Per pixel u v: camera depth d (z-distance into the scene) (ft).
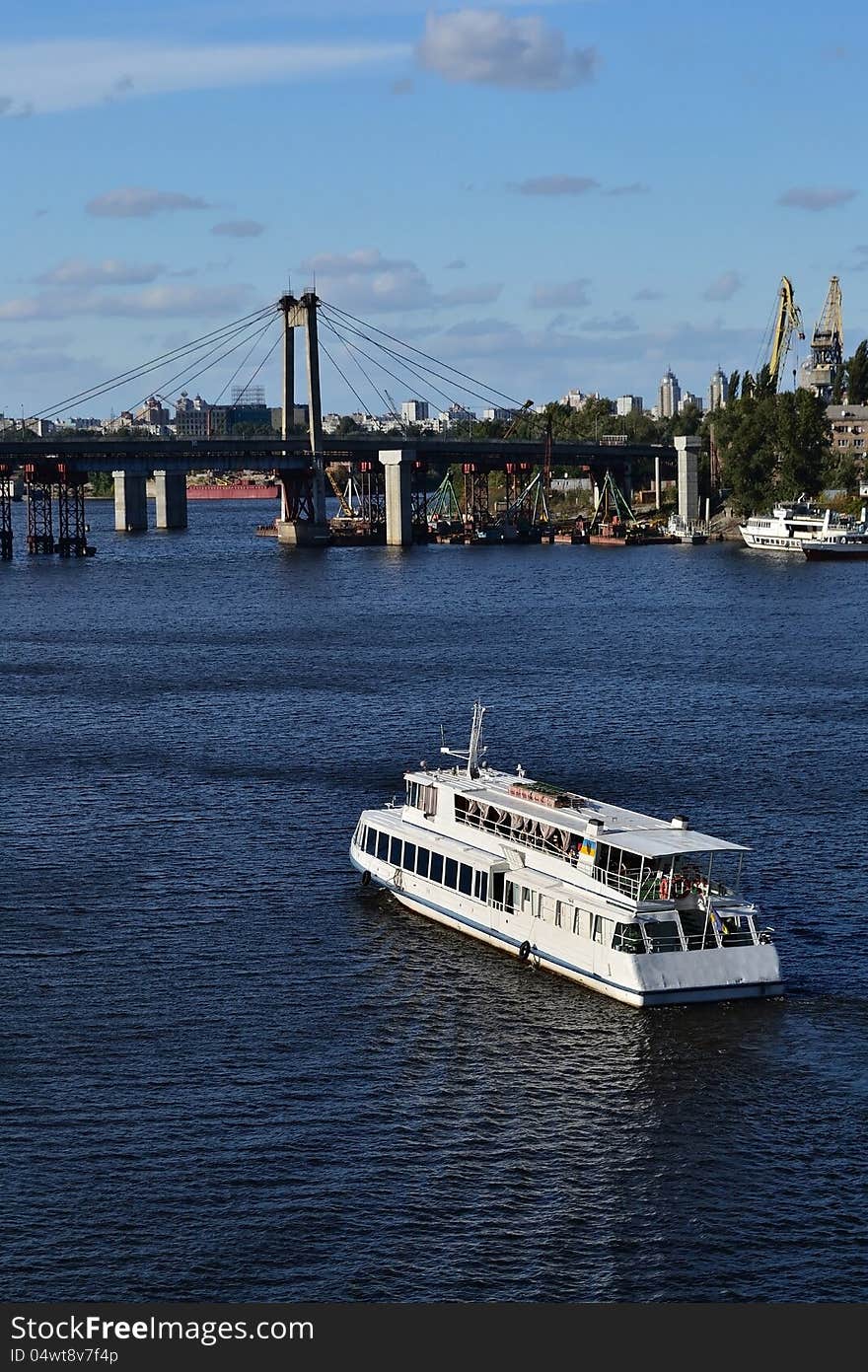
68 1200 219.61
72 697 608.60
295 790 442.09
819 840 385.50
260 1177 225.97
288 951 310.45
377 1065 259.80
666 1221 216.95
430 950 311.68
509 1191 223.51
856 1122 241.76
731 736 520.83
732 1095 250.37
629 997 281.33
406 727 540.11
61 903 337.52
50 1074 255.50
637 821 313.12
